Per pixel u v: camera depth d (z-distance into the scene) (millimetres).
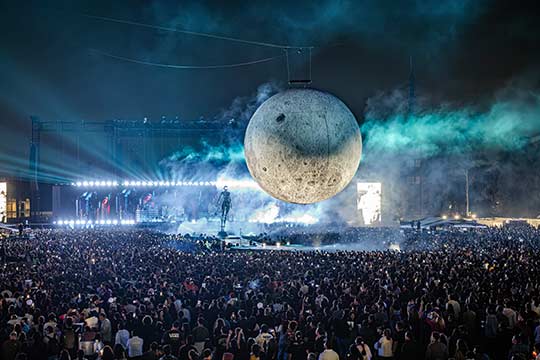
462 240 58062
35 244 52562
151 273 32531
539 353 15867
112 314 21438
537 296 23359
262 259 38094
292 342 17328
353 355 16062
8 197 97375
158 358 16312
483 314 22938
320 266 34094
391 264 34750
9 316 21688
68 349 18750
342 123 15289
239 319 20375
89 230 76062
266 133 15234
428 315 20156
